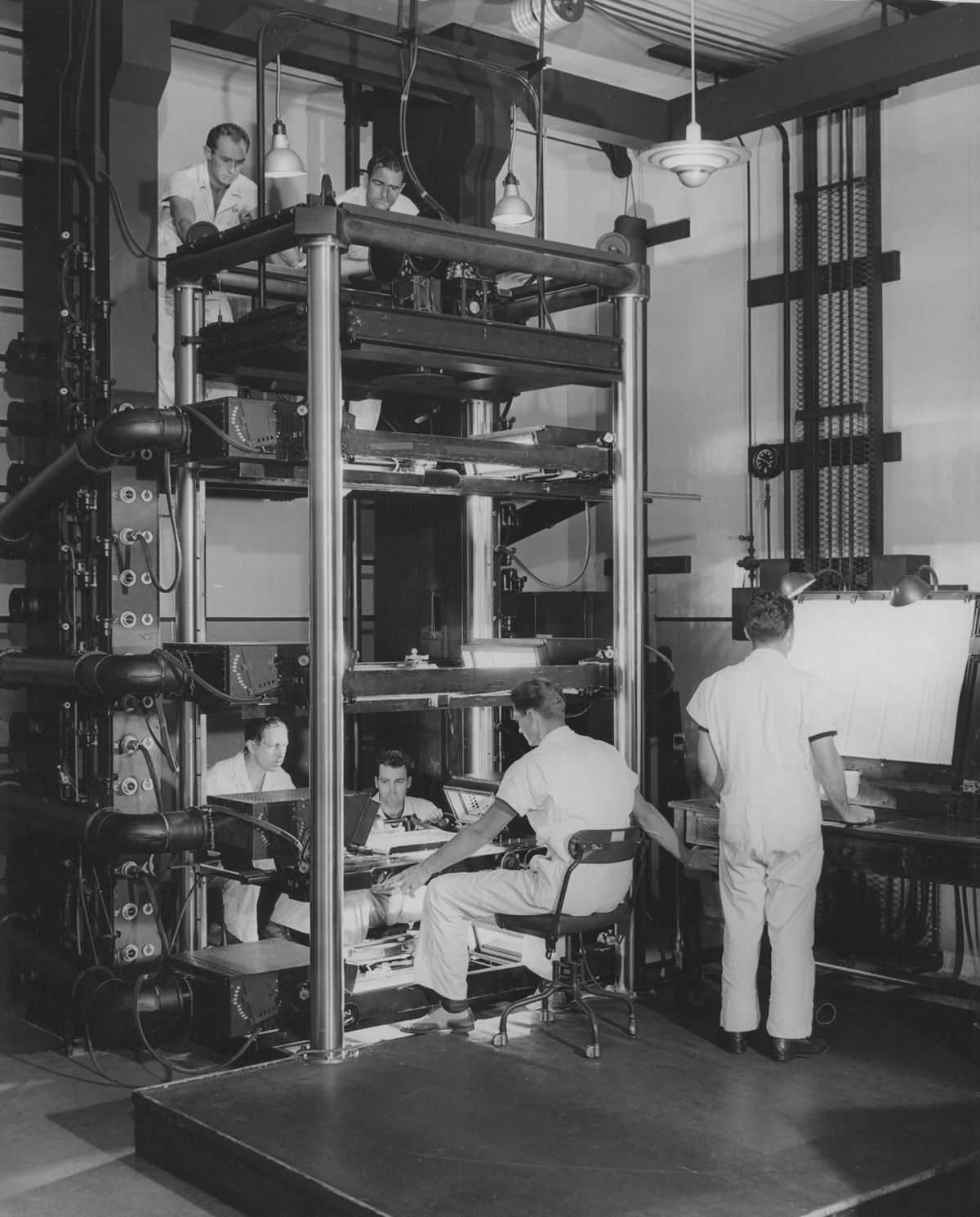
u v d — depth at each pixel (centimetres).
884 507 668
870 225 661
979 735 538
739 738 473
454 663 642
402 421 682
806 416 688
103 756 548
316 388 465
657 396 797
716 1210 346
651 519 799
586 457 556
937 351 647
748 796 468
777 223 729
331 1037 464
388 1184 358
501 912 483
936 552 647
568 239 848
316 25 618
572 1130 400
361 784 709
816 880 473
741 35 685
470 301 541
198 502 550
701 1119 411
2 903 646
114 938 538
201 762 552
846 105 672
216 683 488
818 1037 498
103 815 519
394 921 573
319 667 464
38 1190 403
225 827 503
